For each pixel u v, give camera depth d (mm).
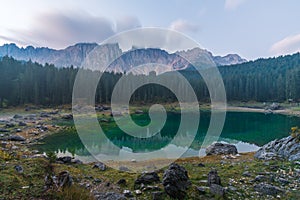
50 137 32594
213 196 8359
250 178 10867
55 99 72000
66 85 73250
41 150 24453
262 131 38656
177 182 8500
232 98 95250
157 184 9547
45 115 55281
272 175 11078
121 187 9531
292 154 14305
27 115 55938
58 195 6895
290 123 49250
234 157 16859
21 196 6594
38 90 71938
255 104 91188
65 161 13758
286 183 10109
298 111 72062
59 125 43125
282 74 110812
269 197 8727
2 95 69312
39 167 9453
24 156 13586
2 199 6297
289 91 89562
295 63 130250
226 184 9953
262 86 97500
